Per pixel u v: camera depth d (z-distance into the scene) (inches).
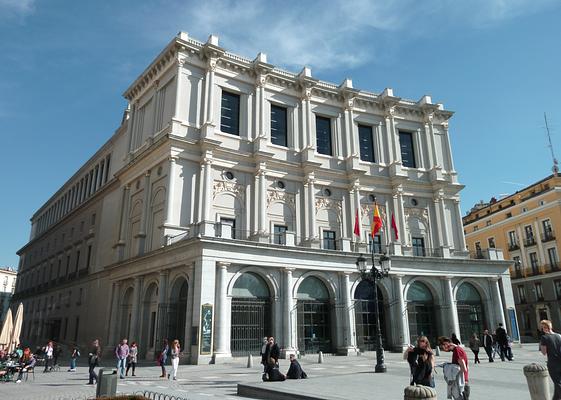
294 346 1075.3
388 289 1285.7
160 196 1235.9
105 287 1470.2
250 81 1395.2
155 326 1131.3
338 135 1512.1
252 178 1312.7
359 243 1334.9
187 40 1300.4
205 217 1191.6
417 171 1620.3
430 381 362.0
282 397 490.9
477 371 748.6
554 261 1984.5
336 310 1171.3
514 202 2258.9
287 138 1434.5
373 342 1235.9
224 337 979.9
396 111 1656.0
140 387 634.2
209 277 987.3
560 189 1991.9
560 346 326.6
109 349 1274.6
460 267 1403.8
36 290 2345.0
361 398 443.8
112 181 1577.3
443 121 1733.5
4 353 886.4
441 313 1348.4
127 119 1605.6
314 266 1156.5
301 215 1366.9
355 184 1454.2
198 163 1240.2
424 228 1569.9
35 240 2667.3
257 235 1221.7
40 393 610.5
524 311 2130.9
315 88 1498.5
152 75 1430.9
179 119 1240.8
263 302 1080.2
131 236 1364.4
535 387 369.1
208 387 633.0
